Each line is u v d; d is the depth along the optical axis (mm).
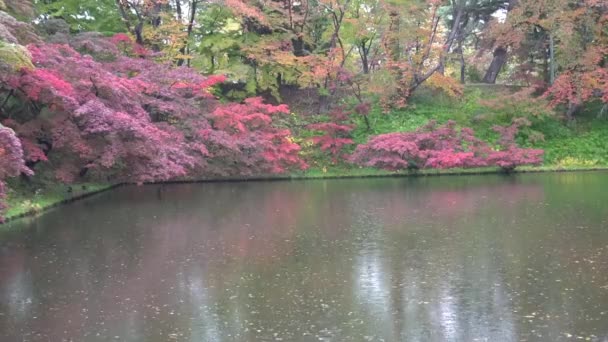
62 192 16172
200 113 20109
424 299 7277
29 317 6805
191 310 6988
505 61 30250
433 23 26250
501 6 29766
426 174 22031
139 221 12727
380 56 26406
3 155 10375
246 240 10703
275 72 26250
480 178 20828
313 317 6715
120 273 8594
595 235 10531
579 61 24297
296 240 10641
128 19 24922
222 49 25594
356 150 22125
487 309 6879
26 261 9336
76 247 10258
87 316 6816
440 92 26828
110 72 16891
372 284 7922
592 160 23672
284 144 21438
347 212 13648
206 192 18000
